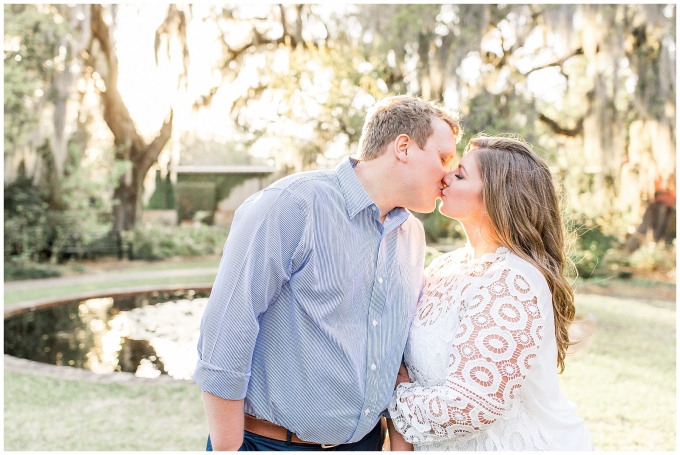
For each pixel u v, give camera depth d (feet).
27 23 35.68
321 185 4.90
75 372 14.60
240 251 4.62
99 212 47.42
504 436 4.66
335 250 4.80
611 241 35.47
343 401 4.84
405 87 33.12
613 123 34.91
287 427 4.89
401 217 5.21
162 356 17.85
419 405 4.65
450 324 4.86
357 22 35.45
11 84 35.40
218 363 4.52
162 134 48.65
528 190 4.90
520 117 35.37
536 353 4.45
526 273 4.60
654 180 39.96
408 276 5.31
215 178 66.13
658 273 36.47
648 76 35.24
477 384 4.35
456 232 43.11
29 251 37.88
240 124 40.70
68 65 39.22
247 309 4.53
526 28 34.17
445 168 5.25
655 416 11.96
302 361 4.81
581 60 39.45
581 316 22.94
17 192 39.55
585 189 41.04
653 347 17.95
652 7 31.60
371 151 5.20
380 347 5.00
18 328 21.52
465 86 33.63
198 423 11.41
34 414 11.75
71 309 25.18
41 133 41.19
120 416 11.73
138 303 26.84
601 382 14.35
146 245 46.26
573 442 4.80
